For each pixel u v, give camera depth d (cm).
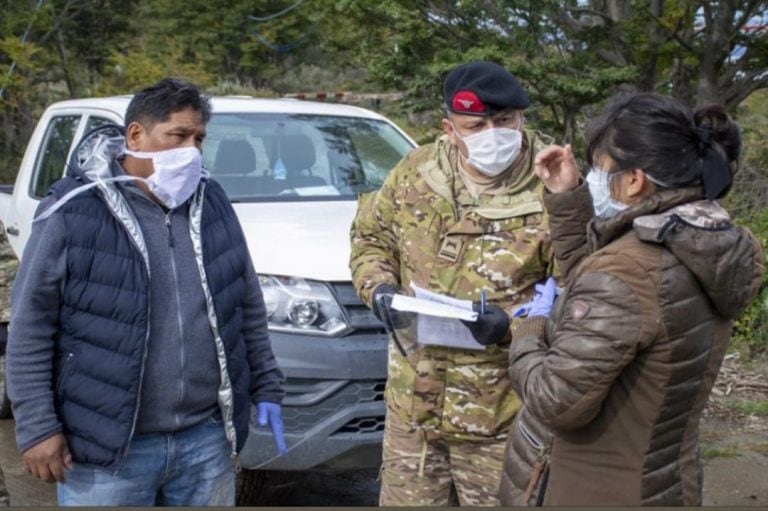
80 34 2186
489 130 319
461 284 328
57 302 289
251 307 328
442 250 331
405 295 342
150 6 2458
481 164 322
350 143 576
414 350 330
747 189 809
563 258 283
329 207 511
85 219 288
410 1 822
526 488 264
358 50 944
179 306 297
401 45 846
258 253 445
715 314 238
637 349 230
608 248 236
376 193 360
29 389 286
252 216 489
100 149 296
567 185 282
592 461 245
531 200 326
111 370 288
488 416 326
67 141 623
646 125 232
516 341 264
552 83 776
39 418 286
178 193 295
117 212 290
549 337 258
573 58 796
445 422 331
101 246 288
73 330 290
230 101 591
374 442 426
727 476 513
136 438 297
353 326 430
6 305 450
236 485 460
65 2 2066
